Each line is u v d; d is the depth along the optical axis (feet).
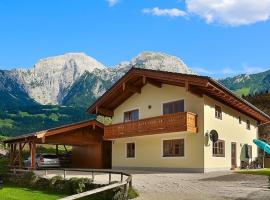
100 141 120.88
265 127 137.49
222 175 77.51
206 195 50.47
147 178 74.02
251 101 158.10
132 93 109.81
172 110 98.43
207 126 92.58
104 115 115.55
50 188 77.30
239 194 50.39
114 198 53.47
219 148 97.91
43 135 101.86
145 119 98.58
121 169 110.32
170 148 98.02
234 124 107.24
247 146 114.93
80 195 39.14
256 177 71.51
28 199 67.15
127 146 111.34
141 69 98.27
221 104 100.68
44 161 121.19
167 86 100.32
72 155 131.95
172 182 66.23
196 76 85.87
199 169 90.22
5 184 94.94
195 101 93.40
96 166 121.80
